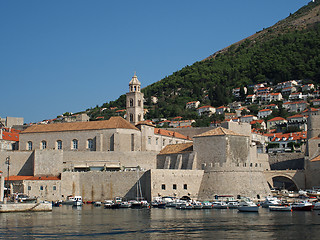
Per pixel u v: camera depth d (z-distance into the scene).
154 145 160.50
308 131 168.12
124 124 149.88
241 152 128.50
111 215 100.38
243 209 105.75
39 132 153.62
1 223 87.88
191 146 138.25
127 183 126.69
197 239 69.94
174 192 120.56
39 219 93.75
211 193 120.19
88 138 148.38
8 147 162.38
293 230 77.06
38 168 136.75
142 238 71.25
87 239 70.88
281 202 114.88
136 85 176.75
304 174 145.00
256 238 70.38
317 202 116.38
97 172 130.38
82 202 127.88
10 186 129.25
